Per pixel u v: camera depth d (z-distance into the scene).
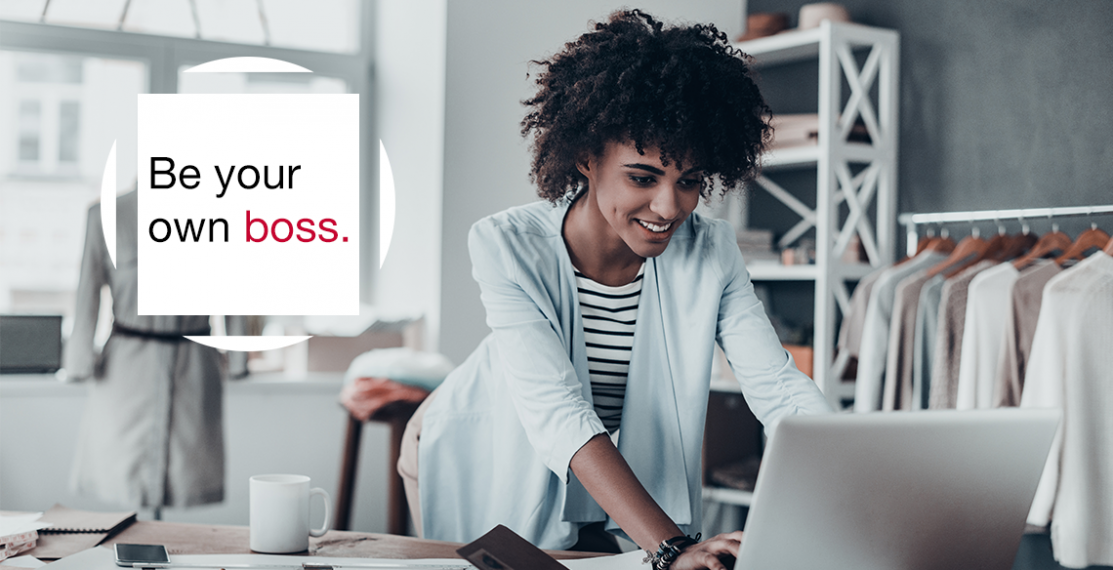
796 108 3.40
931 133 2.92
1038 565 2.54
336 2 3.63
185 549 1.11
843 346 2.77
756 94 1.21
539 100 1.26
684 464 1.30
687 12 3.48
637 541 1.00
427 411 1.52
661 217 1.12
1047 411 0.84
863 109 2.93
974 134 2.78
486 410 1.46
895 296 2.51
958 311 2.34
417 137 3.29
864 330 2.57
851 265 2.88
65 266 3.29
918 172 2.96
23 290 3.21
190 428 2.79
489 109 3.17
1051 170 2.57
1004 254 2.50
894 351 2.48
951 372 2.34
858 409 2.57
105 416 2.73
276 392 3.20
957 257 2.49
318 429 3.26
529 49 3.23
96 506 3.04
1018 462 0.84
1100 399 2.03
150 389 2.73
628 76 1.09
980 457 0.82
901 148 3.01
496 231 1.27
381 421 2.72
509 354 1.21
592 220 1.25
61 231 3.28
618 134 1.10
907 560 0.83
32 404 2.98
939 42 2.90
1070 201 2.52
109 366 2.73
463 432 1.47
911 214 2.87
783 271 2.95
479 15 3.16
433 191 3.16
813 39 2.90
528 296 1.24
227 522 3.16
